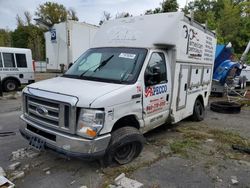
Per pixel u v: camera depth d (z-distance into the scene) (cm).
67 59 1689
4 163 428
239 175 409
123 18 548
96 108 350
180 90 576
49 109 373
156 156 473
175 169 422
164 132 628
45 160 441
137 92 428
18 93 1220
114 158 414
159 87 491
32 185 362
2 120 718
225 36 3550
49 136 378
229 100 1076
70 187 359
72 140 346
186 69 591
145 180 382
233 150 517
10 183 344
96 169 412
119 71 451
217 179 394
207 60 744
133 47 491
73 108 347
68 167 418
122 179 378
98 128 356
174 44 513
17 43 5184
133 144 432
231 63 1203
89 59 510
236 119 798
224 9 3956
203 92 750
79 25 1697
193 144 543
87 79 449
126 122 441
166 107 530
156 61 488
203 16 3847
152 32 494
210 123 735
